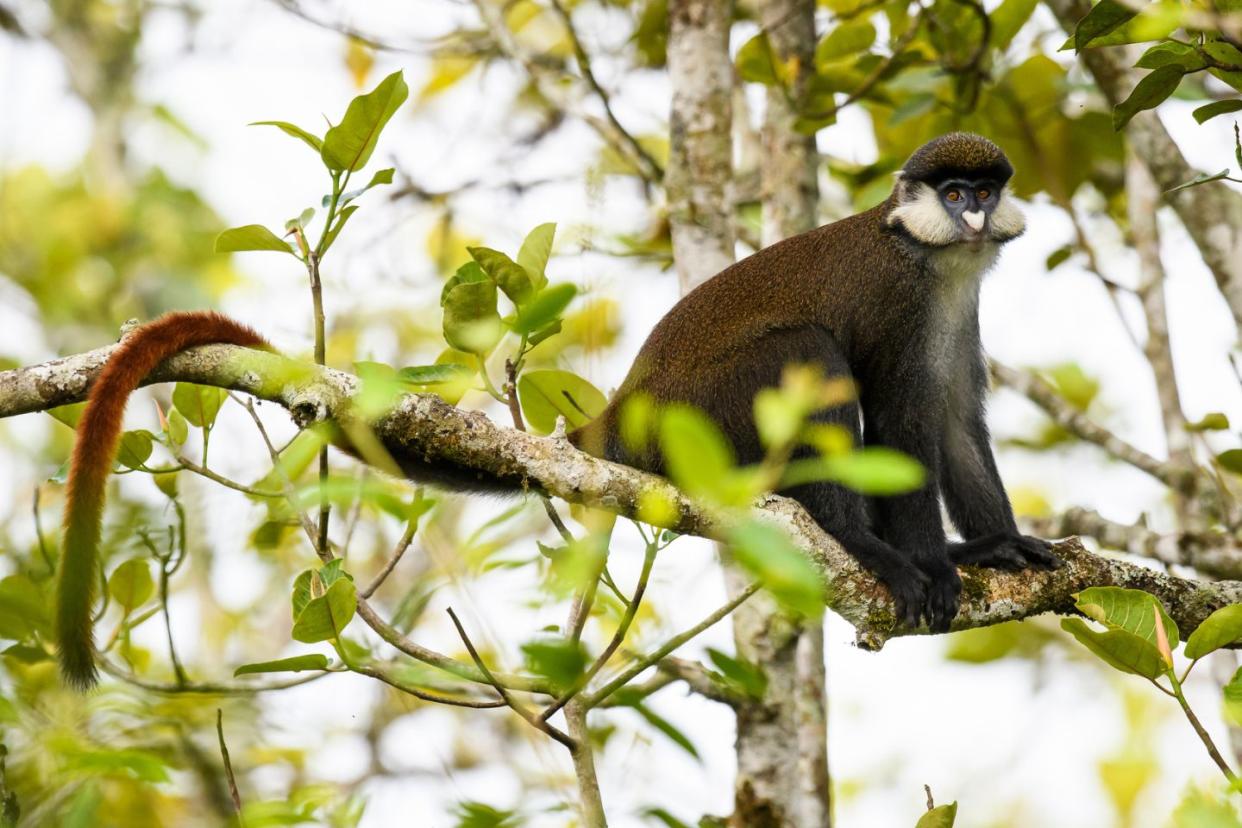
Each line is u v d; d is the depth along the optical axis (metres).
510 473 8.80
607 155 15.36
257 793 12.28
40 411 8.52
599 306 10.38
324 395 8.45
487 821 7.20
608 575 8.20
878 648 10.22
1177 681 7.19
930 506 11.20
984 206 11.95
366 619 8.34
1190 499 12.32
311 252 8.67
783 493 10.66
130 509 13.76
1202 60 8.16
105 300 18.52
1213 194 12.26
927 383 11.88
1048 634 15.70
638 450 10.75
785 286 11.85
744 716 11.04
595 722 10.27
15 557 12.34
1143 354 13.03
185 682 10.40
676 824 7.96
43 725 10.95
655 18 15.09
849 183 14.40
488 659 12.11
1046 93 14.01
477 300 8.54
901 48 13.13
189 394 9.02
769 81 13.05
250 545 13.26
